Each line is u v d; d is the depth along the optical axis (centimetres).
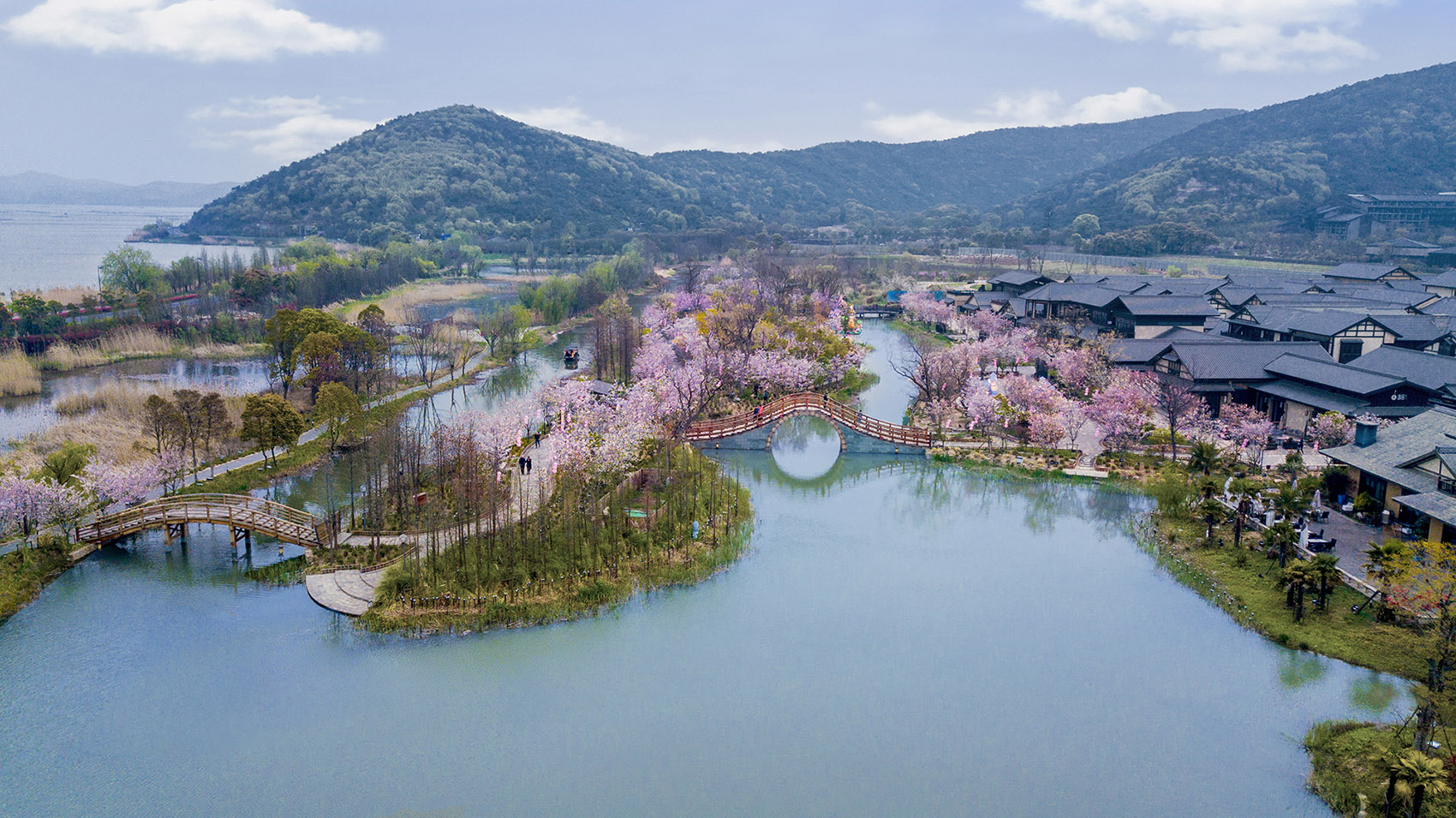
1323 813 3488
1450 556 4144
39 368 10894
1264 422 7456
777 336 10631
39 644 4681
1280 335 10131
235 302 15288
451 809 3531
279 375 9888
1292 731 3984
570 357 11850
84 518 6009
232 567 5606
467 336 13525
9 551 5534
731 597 5316
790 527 6475
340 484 7100
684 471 6762
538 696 4303
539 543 5434
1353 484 5959
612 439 6544
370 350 9862
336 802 3572
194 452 6994
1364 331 9212
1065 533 6325
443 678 4434
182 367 11650
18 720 4062
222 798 3584
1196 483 6384
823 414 8188
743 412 9138
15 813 3494
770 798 3606
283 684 4362
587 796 3616
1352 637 4478
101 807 3534
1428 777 3177
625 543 5681
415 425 8562
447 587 5091
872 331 15862
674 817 3497
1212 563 5475
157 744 3909
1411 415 7094
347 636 4772
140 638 4747
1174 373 8931
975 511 6819
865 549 6056
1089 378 9138
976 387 8719
